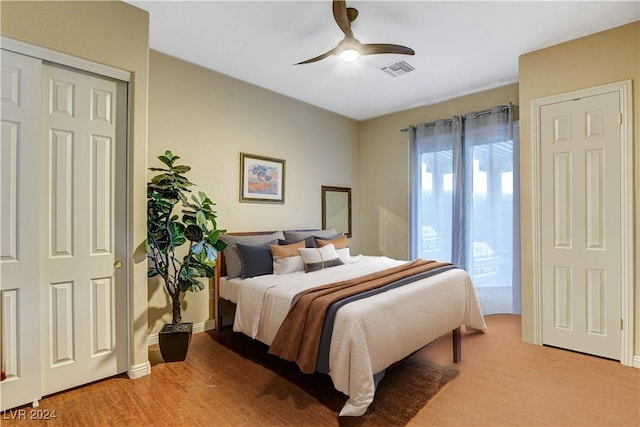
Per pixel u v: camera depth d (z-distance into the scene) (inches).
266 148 159.5
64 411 78.5
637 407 79.8
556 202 115.4
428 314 93.1
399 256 192.7
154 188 103.9
